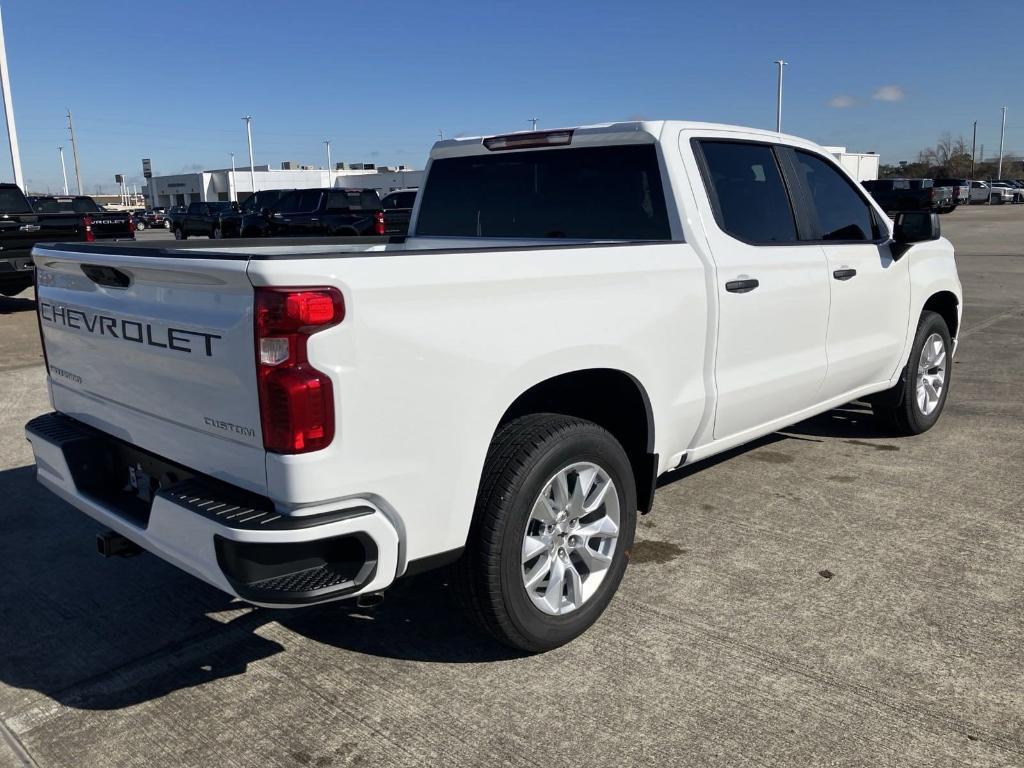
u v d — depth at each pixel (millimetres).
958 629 3332
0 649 3365
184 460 2867
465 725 2824
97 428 3359
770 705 2883
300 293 2402
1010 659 3121
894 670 3066
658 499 4750
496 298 2869
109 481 3318
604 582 3365
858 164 49281
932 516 4457
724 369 3906
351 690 3047
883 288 4988
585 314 3170
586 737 2746
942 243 5754
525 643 3111
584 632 3365
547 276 3029
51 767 2668
